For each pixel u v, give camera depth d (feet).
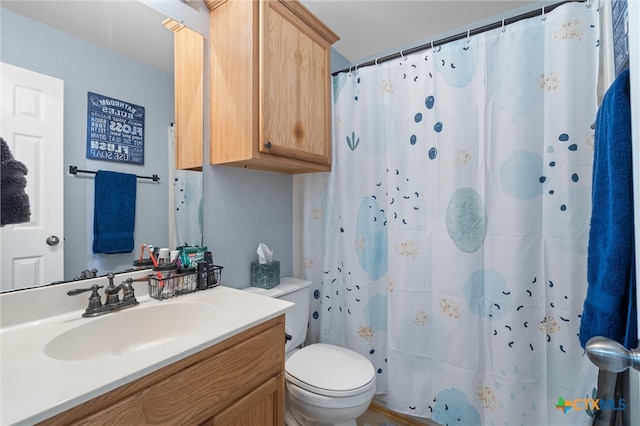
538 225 3.93
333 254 5.58
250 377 2.72
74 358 2.52
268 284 4.81
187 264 3.71
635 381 2.74
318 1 4.87
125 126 3.40
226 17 4.01
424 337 4.69
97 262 3.16
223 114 4.07
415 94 4.76
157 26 3.67
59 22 2.91
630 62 1.63
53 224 2.86
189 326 3.16
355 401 3.73
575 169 3.70
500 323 4.06
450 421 4.41
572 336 3.71
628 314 2.03
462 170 4.32
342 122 5.33
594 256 2.55
